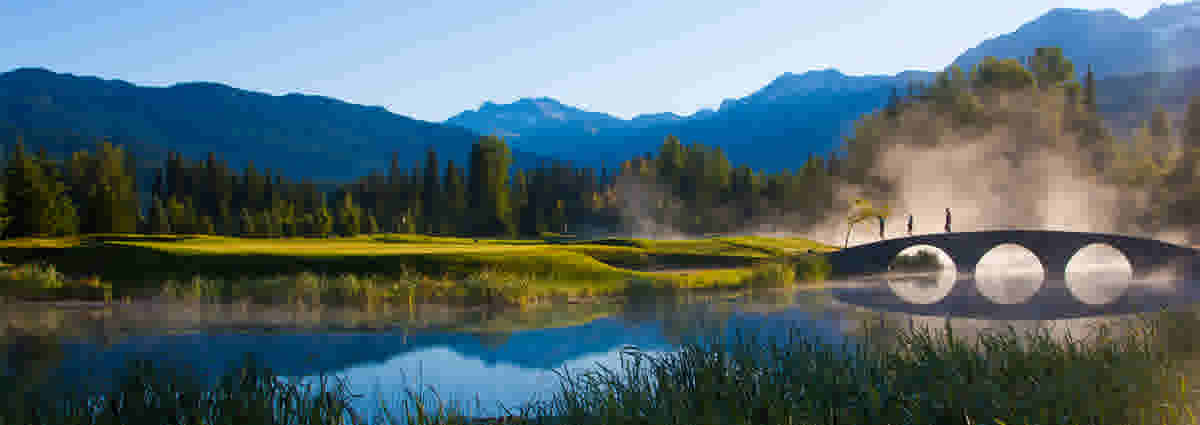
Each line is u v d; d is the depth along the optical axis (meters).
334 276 27.72
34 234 66.38
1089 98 93.62
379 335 19.50
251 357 9.87
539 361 16.08
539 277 29.20
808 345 10.77
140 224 98.44
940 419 7.54
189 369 11.18
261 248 33.31
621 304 25.62
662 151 115.50
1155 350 10.41
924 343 10.35
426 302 25.33
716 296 28.11
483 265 29.42
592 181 137.50
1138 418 7.26
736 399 8.10
